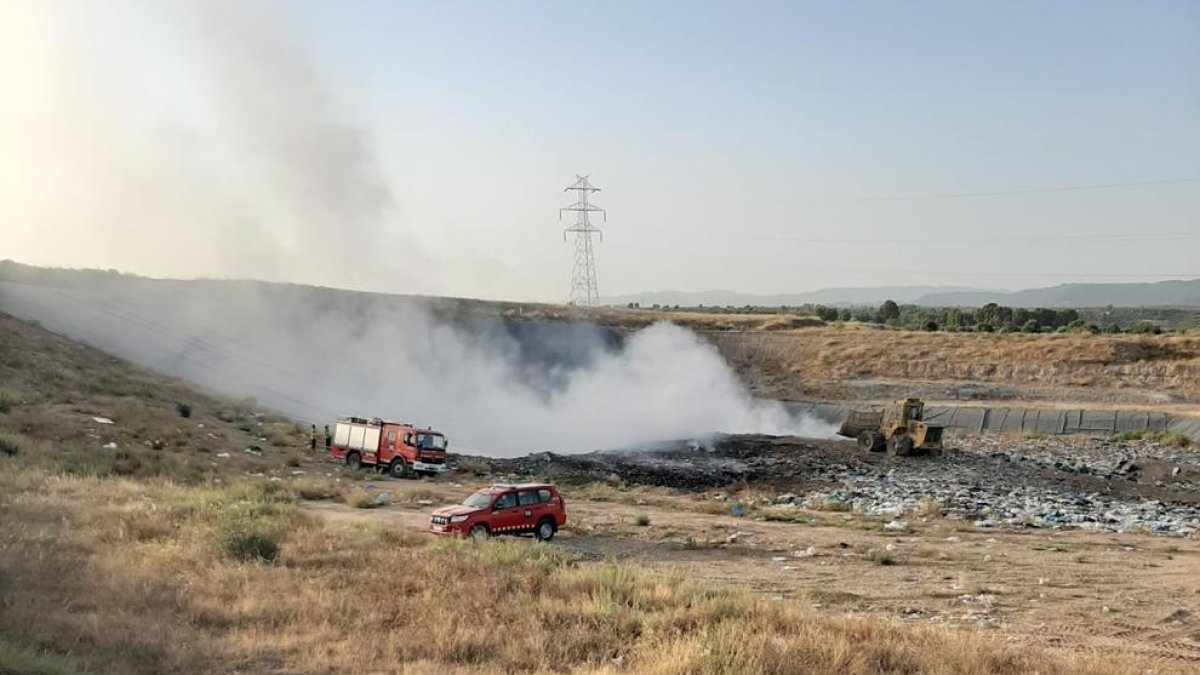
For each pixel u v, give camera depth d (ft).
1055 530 114.21
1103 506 138.51
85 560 53.01
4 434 112.37
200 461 126.00
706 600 52.54
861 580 73.15
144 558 55.83
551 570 62.28
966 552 90.07
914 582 72.84
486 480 143.74
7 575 46.50
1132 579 76.64
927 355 329.52
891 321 570.87
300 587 51.75
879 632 46.29
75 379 155.12
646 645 42.73
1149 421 238.89
